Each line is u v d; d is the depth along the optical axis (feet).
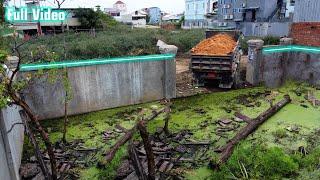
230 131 36.83
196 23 185.57
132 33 112.47
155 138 35.14
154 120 40.55
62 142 35.27
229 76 49.85
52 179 26.20
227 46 51.44
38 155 29.32
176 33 109.50
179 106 45.57
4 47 36.73
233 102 46.52
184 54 81.41
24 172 28.91
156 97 48.24
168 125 38.93
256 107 44.37
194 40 85.71
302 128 37.11
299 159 28.91
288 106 44.65
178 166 29.68
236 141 32.83
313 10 52.06
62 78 41.16
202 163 30.19
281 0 131.85
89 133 37.63
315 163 28.40
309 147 31.94
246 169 27.99
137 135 34.83
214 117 41.22
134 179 27.04
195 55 49.21
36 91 40.11
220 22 154.20
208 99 47.83
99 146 34.22
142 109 44.80
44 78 40.04
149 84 47.24
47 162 30.71
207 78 51.08
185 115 42.22
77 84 42.29
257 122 37.68
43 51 35.86
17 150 29.71
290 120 39.65
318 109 43.19
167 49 46.91
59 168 29.76
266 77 54.39
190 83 55.26
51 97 41.32
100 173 28.84
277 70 55.31
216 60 48.44
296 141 33.81
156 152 31.86
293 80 55.83
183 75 59.98
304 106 44.21
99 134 37.27
